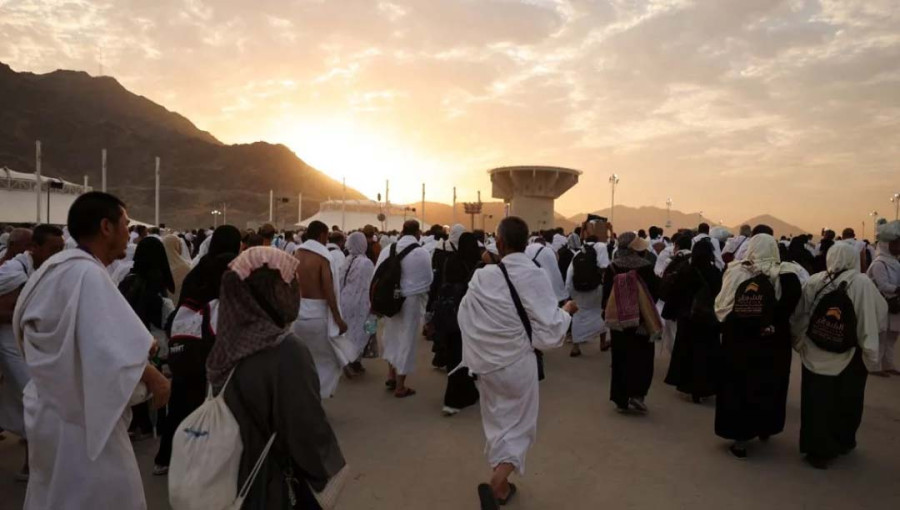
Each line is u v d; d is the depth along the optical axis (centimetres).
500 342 421
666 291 721
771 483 481
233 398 213
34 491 274
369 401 704
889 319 847
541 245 948
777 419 532
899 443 581
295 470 226
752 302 512
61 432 264
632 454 541
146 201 19812
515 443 421
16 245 552
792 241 1205
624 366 653
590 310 956
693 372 700
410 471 496
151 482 466
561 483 476
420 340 1128
